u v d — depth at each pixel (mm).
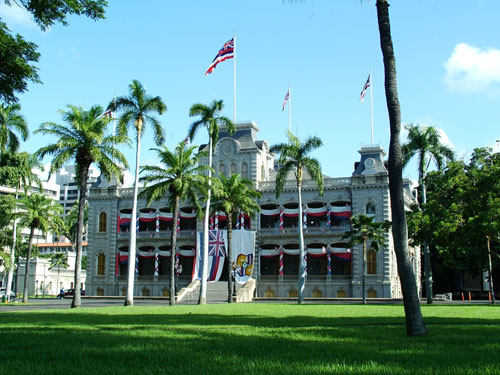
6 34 29969
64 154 50438
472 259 78875
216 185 65375
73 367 11984
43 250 160625
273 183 92812
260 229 92375
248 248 89688
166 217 98125
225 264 93688
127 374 11156
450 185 60156
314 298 85125
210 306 50812
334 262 91438
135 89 57875
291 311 38906
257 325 24438
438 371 11312
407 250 20750
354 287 86125
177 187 56969
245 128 95562
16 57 30641
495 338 18172
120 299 89125
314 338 18219
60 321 27656
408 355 13797
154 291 96500
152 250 98625
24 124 65188
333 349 15023
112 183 101438
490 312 36938
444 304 59562
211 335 19312
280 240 91188
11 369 11727
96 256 100188
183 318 29969
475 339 17875
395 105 22172
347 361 12781
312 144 67062
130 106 58312
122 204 100938
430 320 27641
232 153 94125
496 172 55812
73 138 51312
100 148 53125
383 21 22969
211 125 64062
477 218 53656
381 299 79062
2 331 21172
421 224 60250
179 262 96562
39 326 24078
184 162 59438
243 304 59062
